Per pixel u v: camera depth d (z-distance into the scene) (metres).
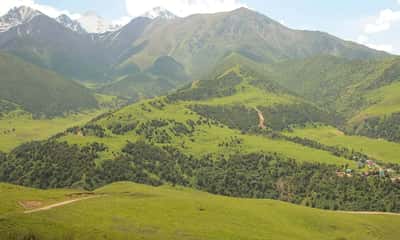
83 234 144.62
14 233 135.38
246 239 173.75
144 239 151.25
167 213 192.25
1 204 181.75
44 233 139.75
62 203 198.38
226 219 196.12
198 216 193.88
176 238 160.38
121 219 175.12
